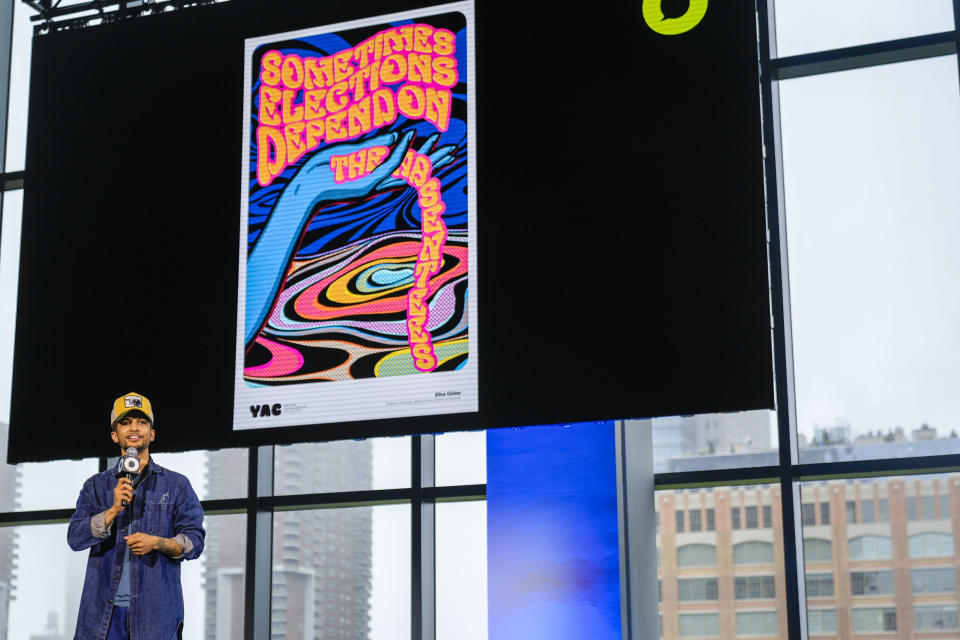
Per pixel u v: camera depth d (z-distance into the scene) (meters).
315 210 7.13
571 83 6.79
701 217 6.36
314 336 6.92
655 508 6.84
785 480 6.66
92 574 4.84
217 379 7.05
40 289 7.59
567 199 6.63
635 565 6.38
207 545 7.86
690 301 6.27
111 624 4.77
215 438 6.97
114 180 7.63
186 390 7.11
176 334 7.22
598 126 6.67
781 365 6.86
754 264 6.21
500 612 6.39
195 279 7.27
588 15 6.84
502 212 6.73
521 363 6.49
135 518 4.89
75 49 7.95
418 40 7.20
